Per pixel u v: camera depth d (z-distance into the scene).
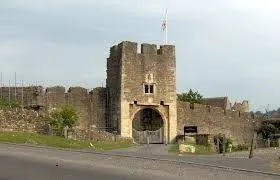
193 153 52.44
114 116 82.38
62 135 61.00
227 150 63.44
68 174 22.52
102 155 30.09
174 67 84.94
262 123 103.06
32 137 50.09
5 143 41.00
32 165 25.19
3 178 22.19
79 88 81.62
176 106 85.12
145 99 82.69
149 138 82.62
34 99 77.38
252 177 20.62
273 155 40.69
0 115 57.97
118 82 82.06
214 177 20.73
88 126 81.62
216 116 93.81
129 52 81.94
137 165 24.70
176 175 21.34
